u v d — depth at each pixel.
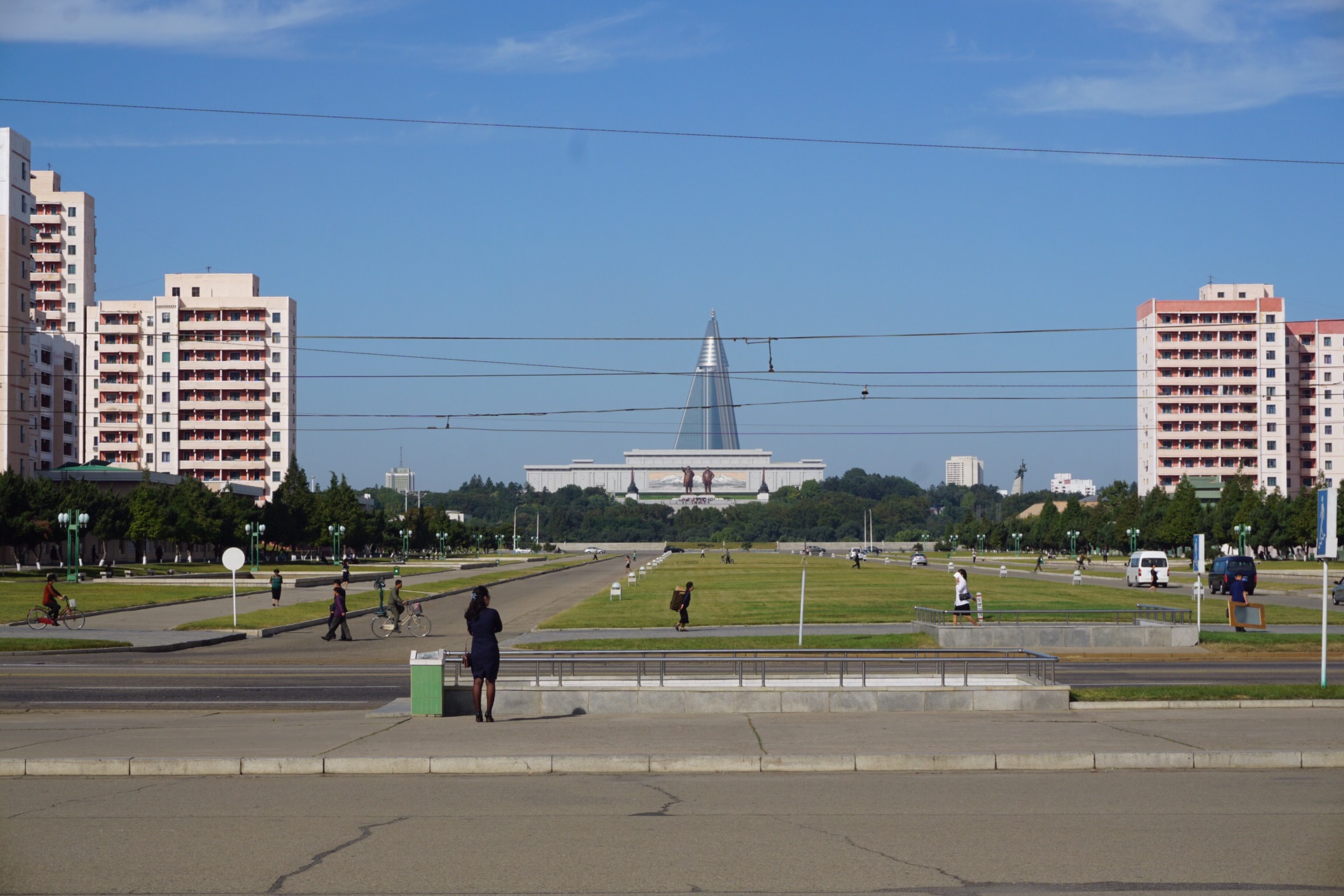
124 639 37.03
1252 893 9.12
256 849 10.45
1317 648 32.94
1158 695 19.61
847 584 73.69
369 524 152.25
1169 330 189.88
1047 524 194.00
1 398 120.12
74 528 82.00
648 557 197.75
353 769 14.23
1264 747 15.02
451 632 43.34
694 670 24.77
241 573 90.94
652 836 10.88
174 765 14.17
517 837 10.87
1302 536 129.38
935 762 14.35
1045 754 14.45
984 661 20.09
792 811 11.95
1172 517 142.25
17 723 18.55
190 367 175.62
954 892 9.16
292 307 180.25
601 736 16.38
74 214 184.75
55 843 10.69
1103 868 9.79
